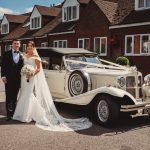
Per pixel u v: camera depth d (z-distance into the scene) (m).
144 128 8.01
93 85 9.13
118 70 9.33
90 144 6.57
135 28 22.17
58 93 10.03
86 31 26.62
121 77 8.48
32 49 8.78
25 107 8.43
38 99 8.57
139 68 22.03
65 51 10.16
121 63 19.97
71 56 10.08
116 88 8.12
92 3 25.81
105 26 24.56
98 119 8.18
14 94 8.71
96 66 9.77
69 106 10.65
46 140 6.79
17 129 7.64
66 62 9.83
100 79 8.95
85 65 10.14
